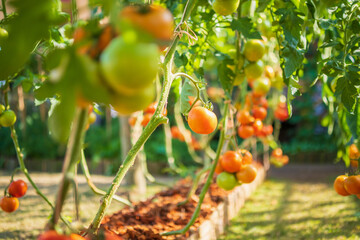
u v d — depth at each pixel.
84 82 0.46
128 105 0.54
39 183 2.97
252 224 1.87
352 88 1.11
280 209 2.12
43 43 1.19
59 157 4.39
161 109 1.00
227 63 1.33
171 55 1.02
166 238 1.36
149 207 1.67
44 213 1.99
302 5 1.15
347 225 1.77
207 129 1.09
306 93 5.25
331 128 1.79
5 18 1.03
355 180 1.13
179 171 2.59
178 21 1.31
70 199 2.28
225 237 1.70
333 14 1.27
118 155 4.08
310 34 1.37
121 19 0.49
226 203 1.86
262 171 3.11
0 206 1.29
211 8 1.35
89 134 4.58
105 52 0.46
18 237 1.63
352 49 1.20
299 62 1.14
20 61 0.47
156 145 4.23
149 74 0.46
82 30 0.53
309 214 2.00
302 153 4.59
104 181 3.16
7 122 1.26
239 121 1.49
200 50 1.32
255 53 1.31
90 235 0.82
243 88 1.88
